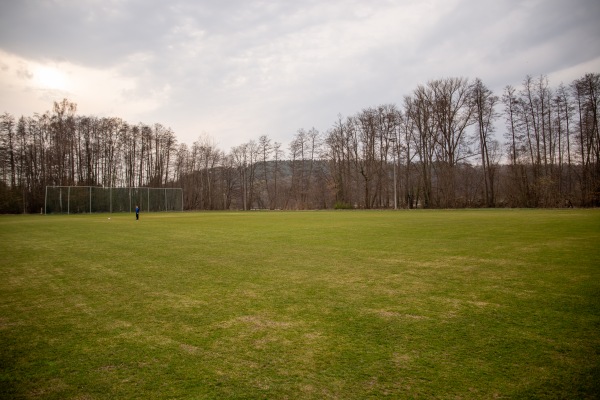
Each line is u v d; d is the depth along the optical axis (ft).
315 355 13.48
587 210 107.65
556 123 155.74
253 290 22.89
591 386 10.87
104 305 20.33
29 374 12.35
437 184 173.37
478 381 11.32
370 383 11.37
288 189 240.32
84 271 29.73
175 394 10.91
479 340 14.49
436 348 13.87
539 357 12.87
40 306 20.31
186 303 20.38
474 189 174.40
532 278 24.26
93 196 166.71
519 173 152.76
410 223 70.85
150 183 231.30
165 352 13.97
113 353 13.96
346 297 20.99
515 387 10.92
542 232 48.57
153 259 34.83
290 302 20.20
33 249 42.65
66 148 202.49
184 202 232.12
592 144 142.41
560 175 154.20
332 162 216.13
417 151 178.19
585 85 143.64
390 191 197.47
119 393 11.02
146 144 230.48
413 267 28.94
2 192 167.73
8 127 185.88
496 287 22.34
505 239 42.88
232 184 250.37
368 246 40.63
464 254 33.88
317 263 31.37
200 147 238.89
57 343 15.02
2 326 17.15
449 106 166.50
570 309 17.88
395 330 15.79
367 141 200.54
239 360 13.19
